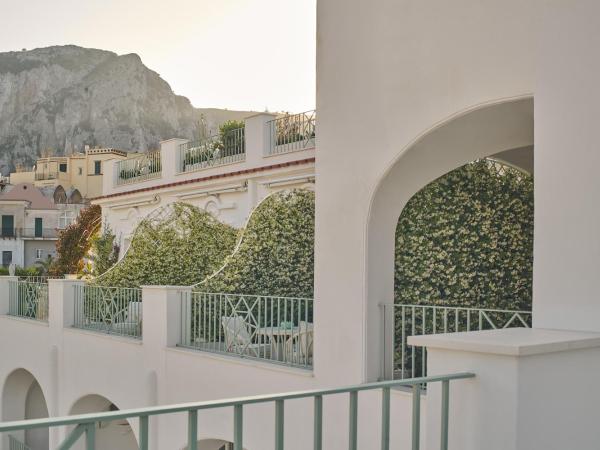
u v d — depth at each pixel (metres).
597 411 3.80
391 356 7.20
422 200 8.58
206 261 13.93
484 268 8.93
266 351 9.11
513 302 9.09
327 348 7.48
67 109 146.00
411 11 6.61
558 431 3.49
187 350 9.81
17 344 15.99
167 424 10.14
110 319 12.66
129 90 150.12
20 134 143.25
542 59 4.96
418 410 3.41
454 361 3.51
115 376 11.69
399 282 8.30
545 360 3.44
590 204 4.56
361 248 7.12
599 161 4.53
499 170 9.27
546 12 4.95
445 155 6.95
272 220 11.56
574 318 4.58
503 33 5.75
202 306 10.46
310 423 7.69
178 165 20.14
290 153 15.10
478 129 6.46
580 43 4.71
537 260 4.83
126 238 21.75
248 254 11.35
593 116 4.59
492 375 3.33
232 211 16.59
